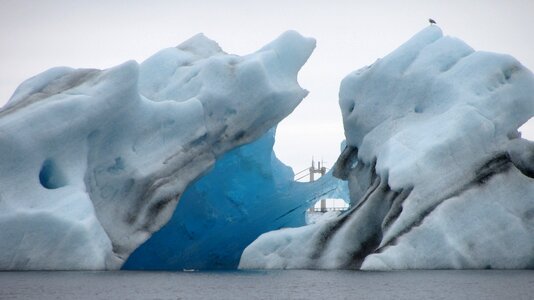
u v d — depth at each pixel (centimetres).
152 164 8544
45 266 7806
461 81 8638
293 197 9581
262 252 8825
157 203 8475
